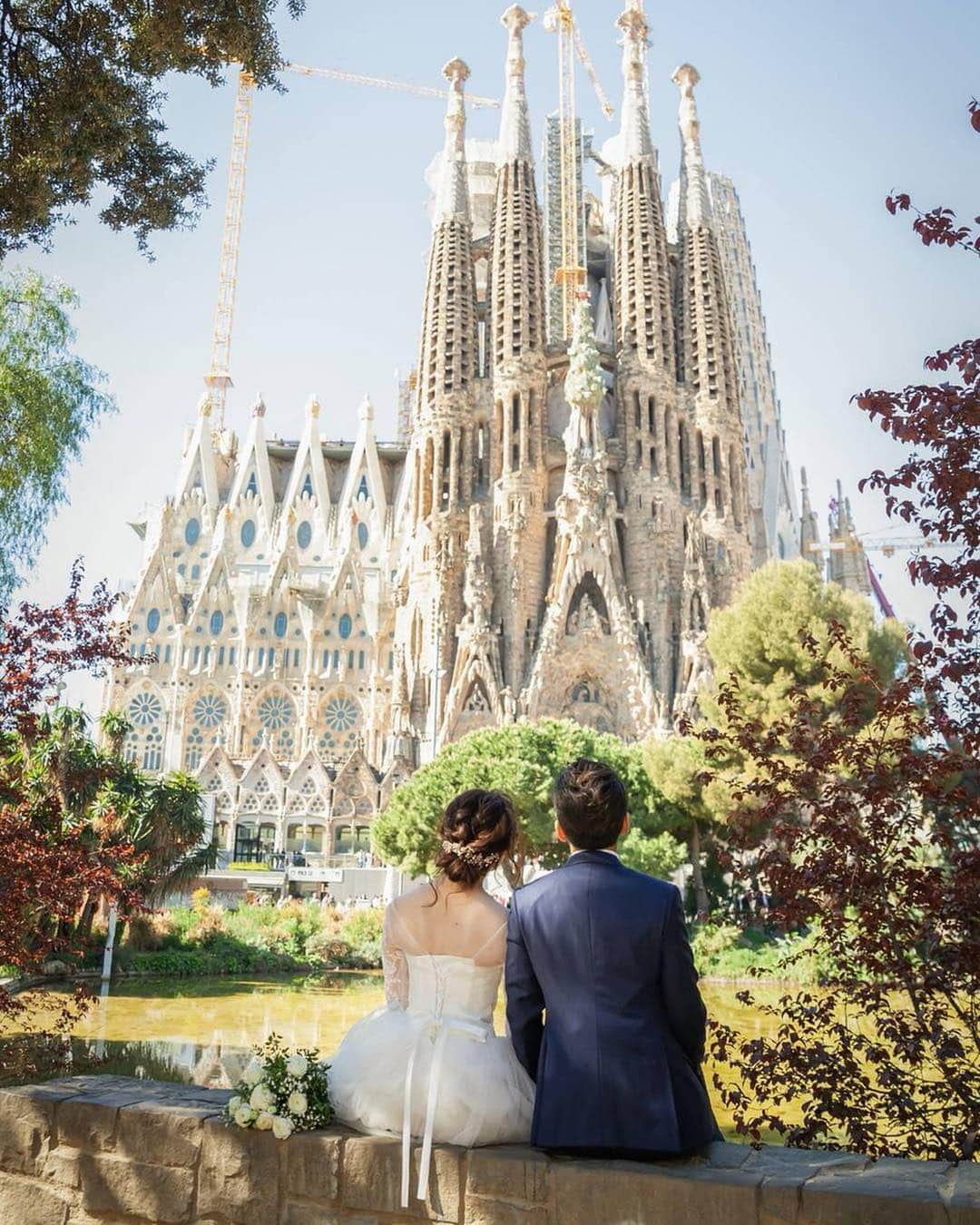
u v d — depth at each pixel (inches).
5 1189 255.1
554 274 5369.1
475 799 239.0
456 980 228.4
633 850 1990.7
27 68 635.5
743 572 4409.5
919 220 370.6
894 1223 181.3
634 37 5068.9
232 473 6392.7
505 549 4229.8
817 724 452.8
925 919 396.8
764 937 2001.7
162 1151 239.9
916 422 355.9
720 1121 726.5
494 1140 220.1
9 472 1064.8
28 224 658.8
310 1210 222.2
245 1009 1417.3
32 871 615.5
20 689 636.1
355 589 5521.7
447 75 5024.6
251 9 649.6
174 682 5290.4
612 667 3988.7
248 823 4323.3
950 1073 385.7
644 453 4443.9
